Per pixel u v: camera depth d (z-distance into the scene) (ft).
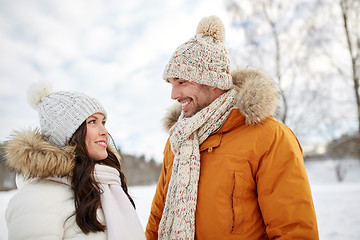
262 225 3.67
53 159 3.01
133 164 44.45
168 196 4.05
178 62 4.08
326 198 22.07
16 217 2.81
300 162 3.51
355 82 23.45
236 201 3.59
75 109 3.50
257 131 3.77
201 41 4.16
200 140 4.10
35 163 2.95
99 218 3.23
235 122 3.97
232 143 3.87
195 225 3.72
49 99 3.59
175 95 4.25
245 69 4.44
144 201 16.62
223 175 3.71
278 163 3.51
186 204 3.70
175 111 5.07
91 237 3.00
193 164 3.87
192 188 3.76
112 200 3.47
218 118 4.03
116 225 3.19
